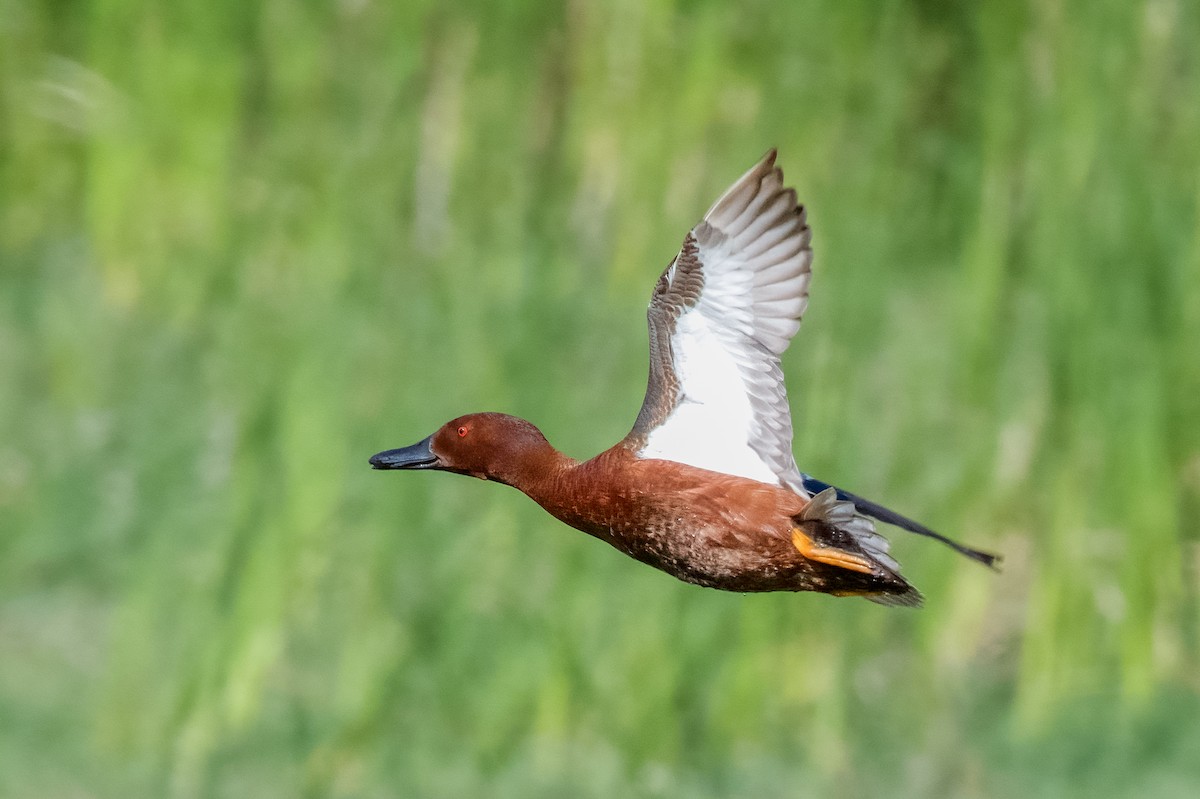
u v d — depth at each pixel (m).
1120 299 13.01
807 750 13.05
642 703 12.59
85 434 14.15
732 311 8.52
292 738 12.91
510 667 12.67
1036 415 13.12
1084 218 13.02
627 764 12.62
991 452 12.98
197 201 12.95
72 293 14.10
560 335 12.80
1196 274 13.05
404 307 12.75
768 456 8.53
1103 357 12.99
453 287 12.77
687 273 8.55
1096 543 13.12
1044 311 13.09
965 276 12.85
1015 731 13.32
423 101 13.12
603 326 12.83
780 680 12.92
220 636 12.44
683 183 12.95
